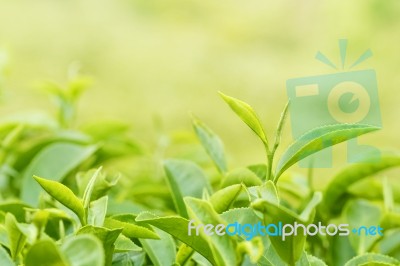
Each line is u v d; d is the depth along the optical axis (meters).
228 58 4.95
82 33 5.09
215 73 4.77
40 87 1.24
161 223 0.82
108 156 1.15
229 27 5.37
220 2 5.66
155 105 4.42
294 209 1.01
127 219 0.87
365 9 4.91
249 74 4.77
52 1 5.39
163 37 5.21
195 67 4.84
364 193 1.02
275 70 4.81
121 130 1.21
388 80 4.42
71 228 0.92
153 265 0.89
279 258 0.81
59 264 0.74
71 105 1.24
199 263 0.84
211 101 4.49
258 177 0.90
